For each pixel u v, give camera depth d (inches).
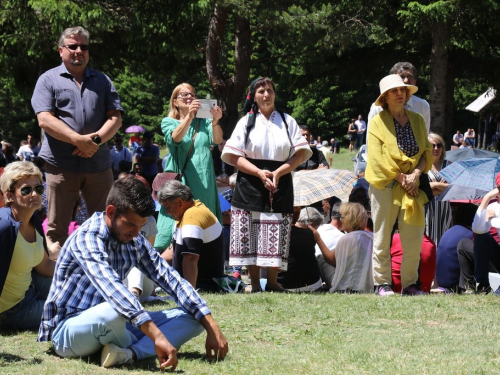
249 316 267.3
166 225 347.6
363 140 1871.3
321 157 555.5
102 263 194.5
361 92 2306.8
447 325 255.0
